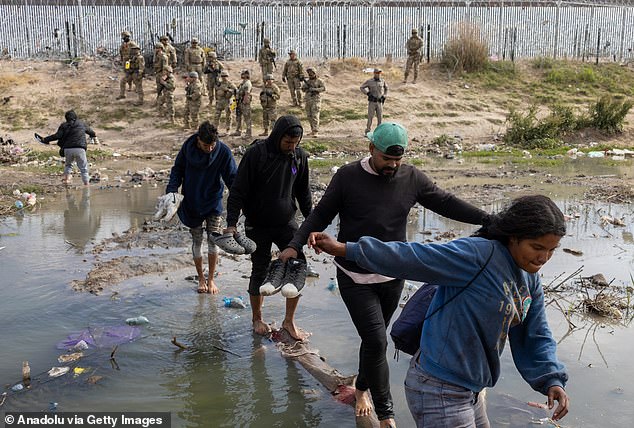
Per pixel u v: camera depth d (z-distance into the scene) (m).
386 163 3.77
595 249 7.88
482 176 14.40
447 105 23.91
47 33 25.12
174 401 4.25
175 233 8.68
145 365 4.78
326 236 2.89
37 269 7.05
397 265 2.76
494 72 26.97
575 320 5.63
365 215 3.86
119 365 4.77
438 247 2.77
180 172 5.96
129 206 10.82
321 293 6.36
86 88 22.66
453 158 18.19
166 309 5.91
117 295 6.23
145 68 23.95
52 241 8.31
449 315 2.80
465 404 2.84
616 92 26.41
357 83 24.88
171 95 20.69
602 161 17.62
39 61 24.61
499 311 2.74
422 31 26.91
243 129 20.73
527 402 4.19
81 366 4.74
